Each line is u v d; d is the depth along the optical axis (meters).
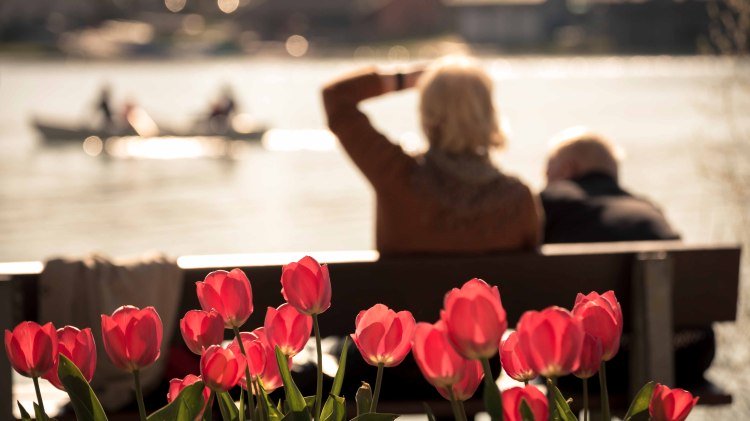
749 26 5.89
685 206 15.06
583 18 142.88
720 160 5.86
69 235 14.49
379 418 1.47
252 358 1.56
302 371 3.32
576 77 80.56
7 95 60.69
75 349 1.50
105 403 3.47
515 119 36.81
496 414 1.30
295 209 16.78
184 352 3.61
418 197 3.73
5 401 3.34
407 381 3.67
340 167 23.59
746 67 5.90
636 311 3.75
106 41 144.25
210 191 19.39
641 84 65.38
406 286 3.69
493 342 1.27
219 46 149.38
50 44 142.12
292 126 38.19
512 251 3.79
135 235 14.52
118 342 1.42
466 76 3.79
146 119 32.09
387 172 3.76
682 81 68.88
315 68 117.31
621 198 4.45
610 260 3.76
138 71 106.00
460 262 3.70
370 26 151.75
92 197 18.52
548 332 1.28
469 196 3.73
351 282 3.67
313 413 1.66
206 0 164.25
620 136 28.94
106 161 25.92
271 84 77.50
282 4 154.38
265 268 3.54
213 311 1.55
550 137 29.67
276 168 23.75
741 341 5.36
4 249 13.48
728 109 5.90
